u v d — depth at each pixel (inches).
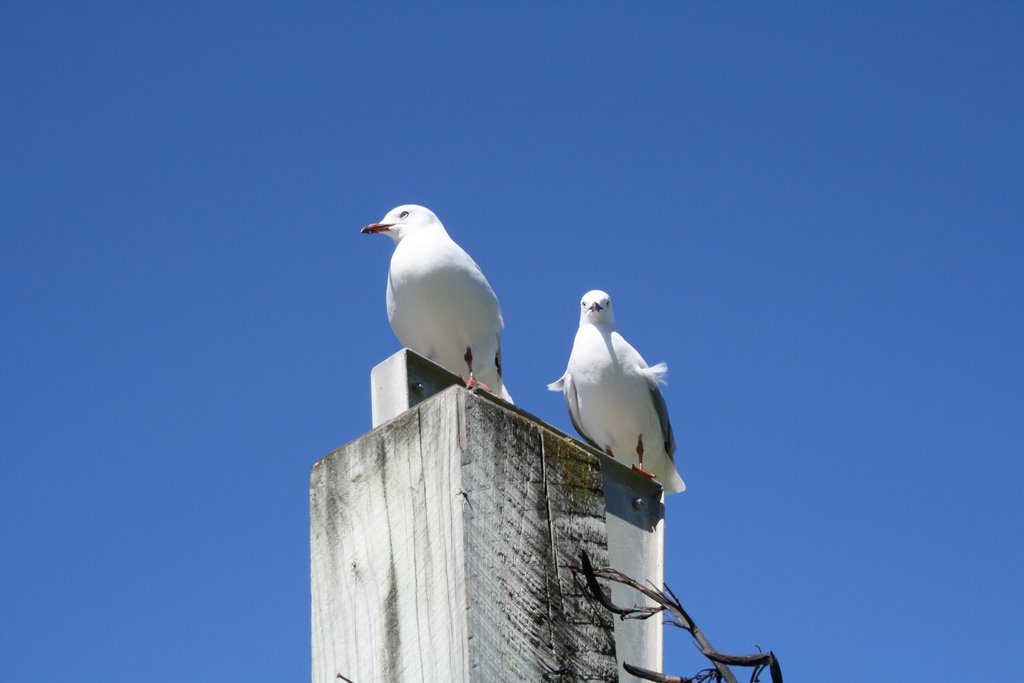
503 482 149.1
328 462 158.2
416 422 151.4
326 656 150.6
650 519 191.5
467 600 139.4
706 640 143.7
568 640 147.4
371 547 150.5
